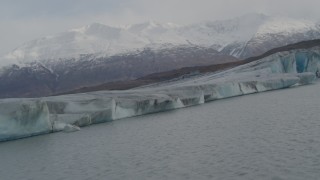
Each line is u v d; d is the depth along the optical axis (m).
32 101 59.16
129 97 76.94
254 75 106.81
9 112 57.28
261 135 40.72
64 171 36.59
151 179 30.61
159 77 182.00
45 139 56.25
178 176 30.48
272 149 34.38
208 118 60.12
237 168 30.39
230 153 35.00
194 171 31.14
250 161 31.69
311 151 32.28
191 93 86.75
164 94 82.50
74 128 61.56
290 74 105.81
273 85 100.56
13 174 37.94
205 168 31.53
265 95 86.81
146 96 78.31
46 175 36.06
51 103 66.62
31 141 55.59
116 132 56.25
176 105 81.12
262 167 29.78
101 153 42.47
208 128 50.16
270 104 67.44
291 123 45.19
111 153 41.78
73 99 71.25
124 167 35.12
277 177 27.39
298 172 27.84
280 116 51.75
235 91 95.38
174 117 66.69
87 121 66.44
